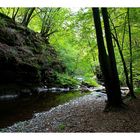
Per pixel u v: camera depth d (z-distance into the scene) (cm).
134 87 2386
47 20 3209
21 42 2330
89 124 970
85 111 1259
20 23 2711
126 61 1820
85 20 1523
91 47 1800
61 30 2906
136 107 1255
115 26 1586
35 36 2753
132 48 1742
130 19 1544
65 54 3362
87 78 3700
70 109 1424
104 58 1193
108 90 1192
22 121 1230
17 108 1580
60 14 2955
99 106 1377
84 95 2353
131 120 1003
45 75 2656
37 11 3139
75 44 1856
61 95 2345
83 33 1630
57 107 1606
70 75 3494
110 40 1204
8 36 2112
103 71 1200
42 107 1652
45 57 2748
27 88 2217
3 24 2109
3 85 1938
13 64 2011
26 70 2189
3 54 1900
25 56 2258
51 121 1145
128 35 1731
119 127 919
